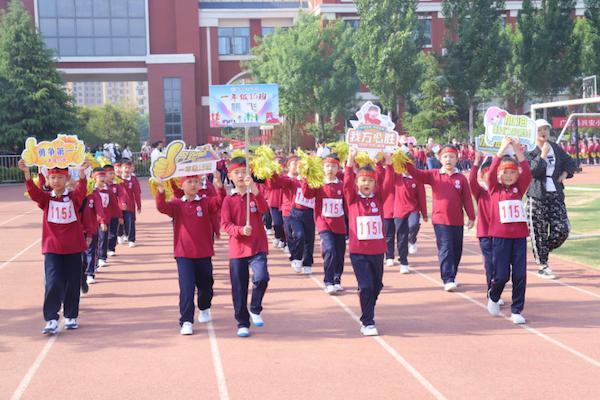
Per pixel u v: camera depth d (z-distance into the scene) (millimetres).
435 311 8492
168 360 6652
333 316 8328
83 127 43781
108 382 6059
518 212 7770
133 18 48688
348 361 6512
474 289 9750
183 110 47969
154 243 15289
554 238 10227
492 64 39281
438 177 9648
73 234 7824
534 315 8172
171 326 7984
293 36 41031
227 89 9258
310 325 7910
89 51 48438
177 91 48031
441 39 47938
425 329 7637
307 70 40562
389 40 36500
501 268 7828
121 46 48688
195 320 8266
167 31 49094
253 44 49969
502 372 6121
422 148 30750
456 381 5910
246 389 5809
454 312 8422
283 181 9953
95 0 48219
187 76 47875
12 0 41469
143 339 7434
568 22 42344
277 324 7984
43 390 5898
